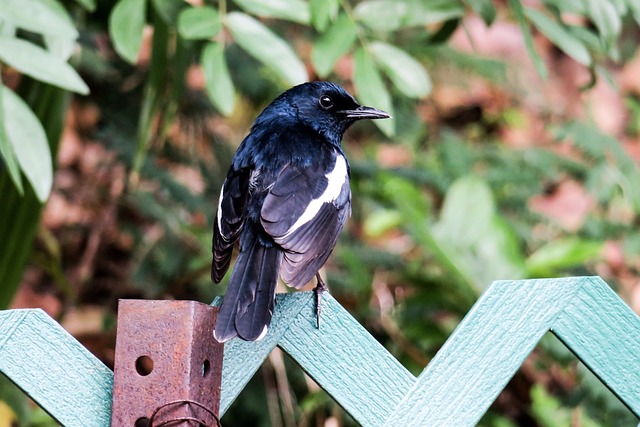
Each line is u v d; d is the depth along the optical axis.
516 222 13.27
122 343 5.24
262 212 6.65
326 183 7.20
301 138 7.55
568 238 12.99
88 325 12.59
